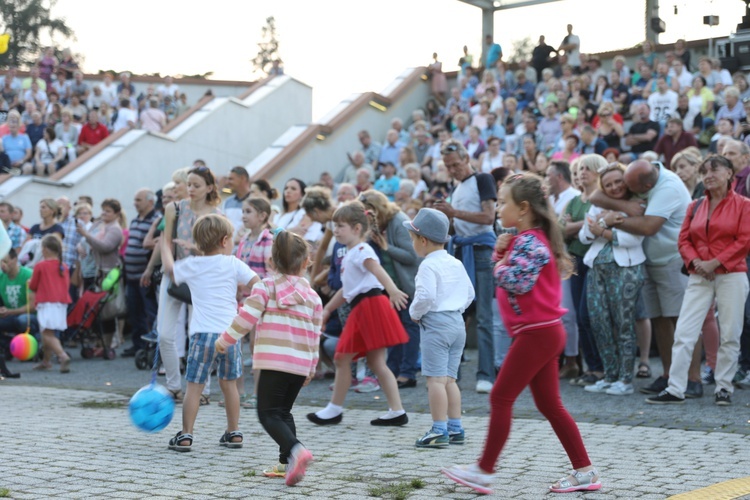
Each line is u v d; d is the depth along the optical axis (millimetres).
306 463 4949
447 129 19562
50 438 6418
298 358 5336
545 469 5344
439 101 22219
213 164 20266
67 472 5328
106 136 19625
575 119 16078
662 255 8289
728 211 7520
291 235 5492
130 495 4762
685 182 9297
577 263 9102
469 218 8398
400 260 8719
